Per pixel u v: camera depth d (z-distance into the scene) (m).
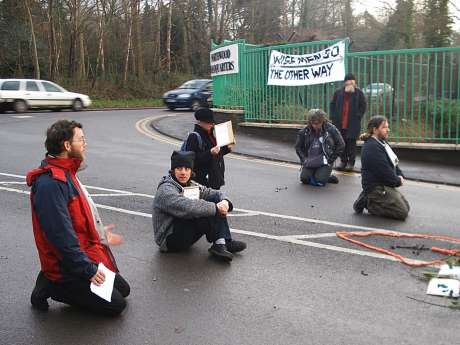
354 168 11.05
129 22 40.31
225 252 5.32
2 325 3.98
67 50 39.94
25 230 6.36
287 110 14.59
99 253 4.18
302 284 4.77
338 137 9.24
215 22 45.19
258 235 6.21
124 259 5.39
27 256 5.47
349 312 4.22
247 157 12.23
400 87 12.30
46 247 4.05
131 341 3.75
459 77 11.70
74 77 37.78
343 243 5.94
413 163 11.57
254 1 47.78
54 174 3.93
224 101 17.22
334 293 4.59
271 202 7.89
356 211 7.33
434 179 9.91
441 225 6.77
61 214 3.88
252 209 7.45
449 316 4.16
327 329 3.94
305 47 13.99
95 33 41.81
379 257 5.49
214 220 5.38
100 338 3.79
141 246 5.80
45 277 4.21
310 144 9.28
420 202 8.08
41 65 36.59
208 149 6.42
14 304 4.35
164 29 46.94
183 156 5.42
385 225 6.72
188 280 4.86
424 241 6.06
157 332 3.88
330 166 9.23
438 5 34.59
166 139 15.08
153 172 10.16
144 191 8.52
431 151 11.73
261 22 49.16
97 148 13.17
